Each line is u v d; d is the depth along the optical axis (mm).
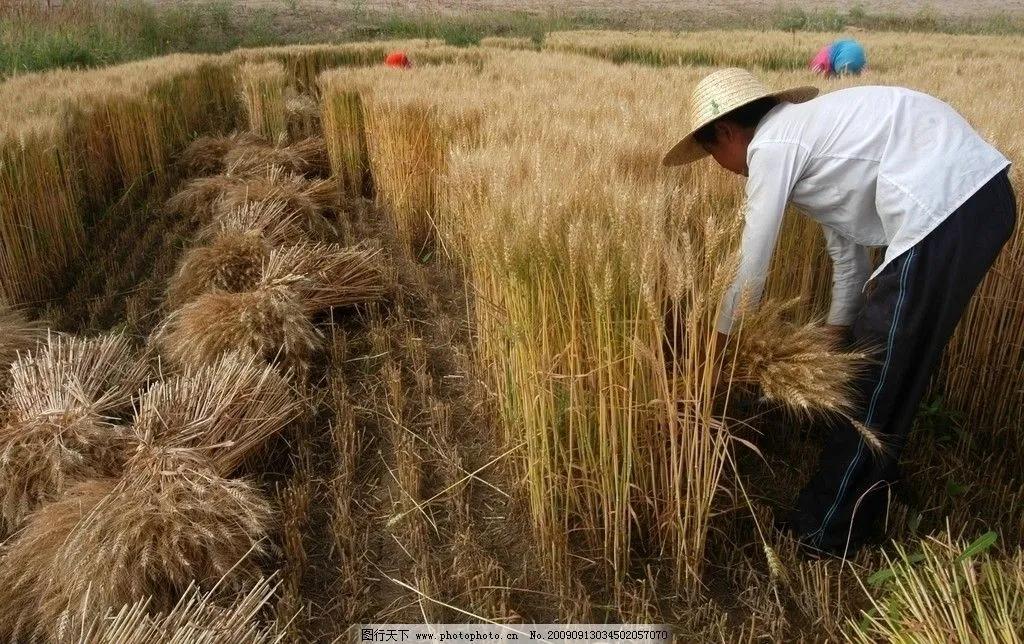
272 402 3393
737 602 2529
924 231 2068
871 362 2248
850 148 2150
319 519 3082
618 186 2311
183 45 20828
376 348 4359
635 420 2443
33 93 7082
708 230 2029
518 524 3002
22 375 3385
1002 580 1827
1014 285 2998
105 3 19312
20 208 4988
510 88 6137
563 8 32469
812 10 33438
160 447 2908
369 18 26141
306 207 6289
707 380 2209
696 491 2379
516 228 2316
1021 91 6031
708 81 2379
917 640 1790
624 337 2211
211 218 6621
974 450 3145
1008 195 2145
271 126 9578
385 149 6305
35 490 2938
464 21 25734
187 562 2479
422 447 3508
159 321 4820
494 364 3080
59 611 2430
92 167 6945
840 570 2377
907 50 13711
